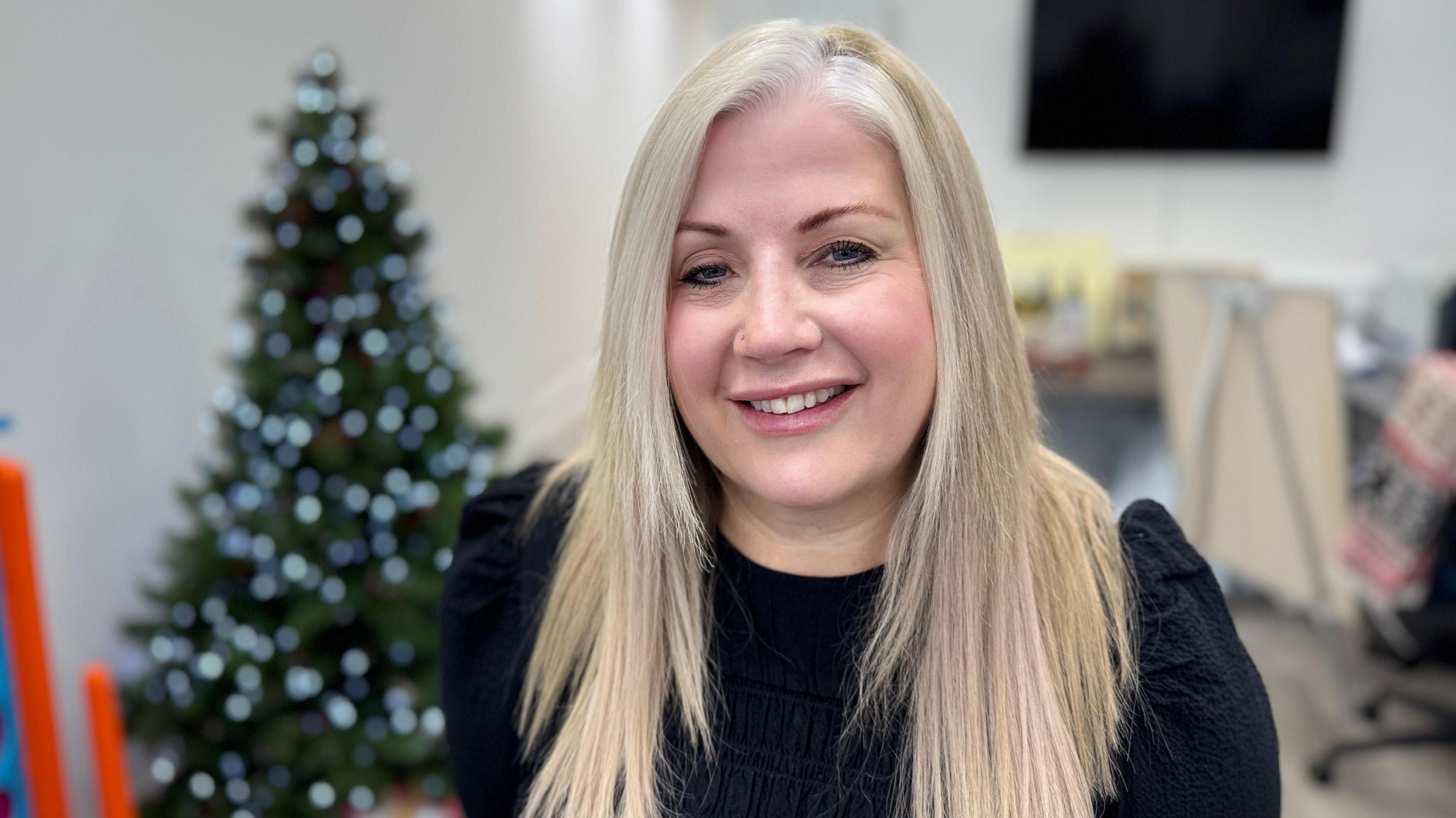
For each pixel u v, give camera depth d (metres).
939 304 0.67
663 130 0.67
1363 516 2.10
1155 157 4.59
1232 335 2.21
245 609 1.65
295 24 2.40
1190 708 0.70
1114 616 0.73
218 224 2.14
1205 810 0.70
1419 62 4.23
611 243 0.73
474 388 1.91
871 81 0.65
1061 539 0.76
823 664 0.76
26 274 1.64
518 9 3.64
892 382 0.67
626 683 0.78
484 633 0.91
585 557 0.85
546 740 0.86
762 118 0.65
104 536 1.85
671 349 0.70
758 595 0.78
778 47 0.65
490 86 3.43
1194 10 4.34
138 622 1.81
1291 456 2.18
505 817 0.94
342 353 1.73
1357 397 2.67
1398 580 2.04
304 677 1.67
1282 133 4.39
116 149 1.83
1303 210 4.50
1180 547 0.78
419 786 1.78
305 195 1.69
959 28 4.65
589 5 4.38
